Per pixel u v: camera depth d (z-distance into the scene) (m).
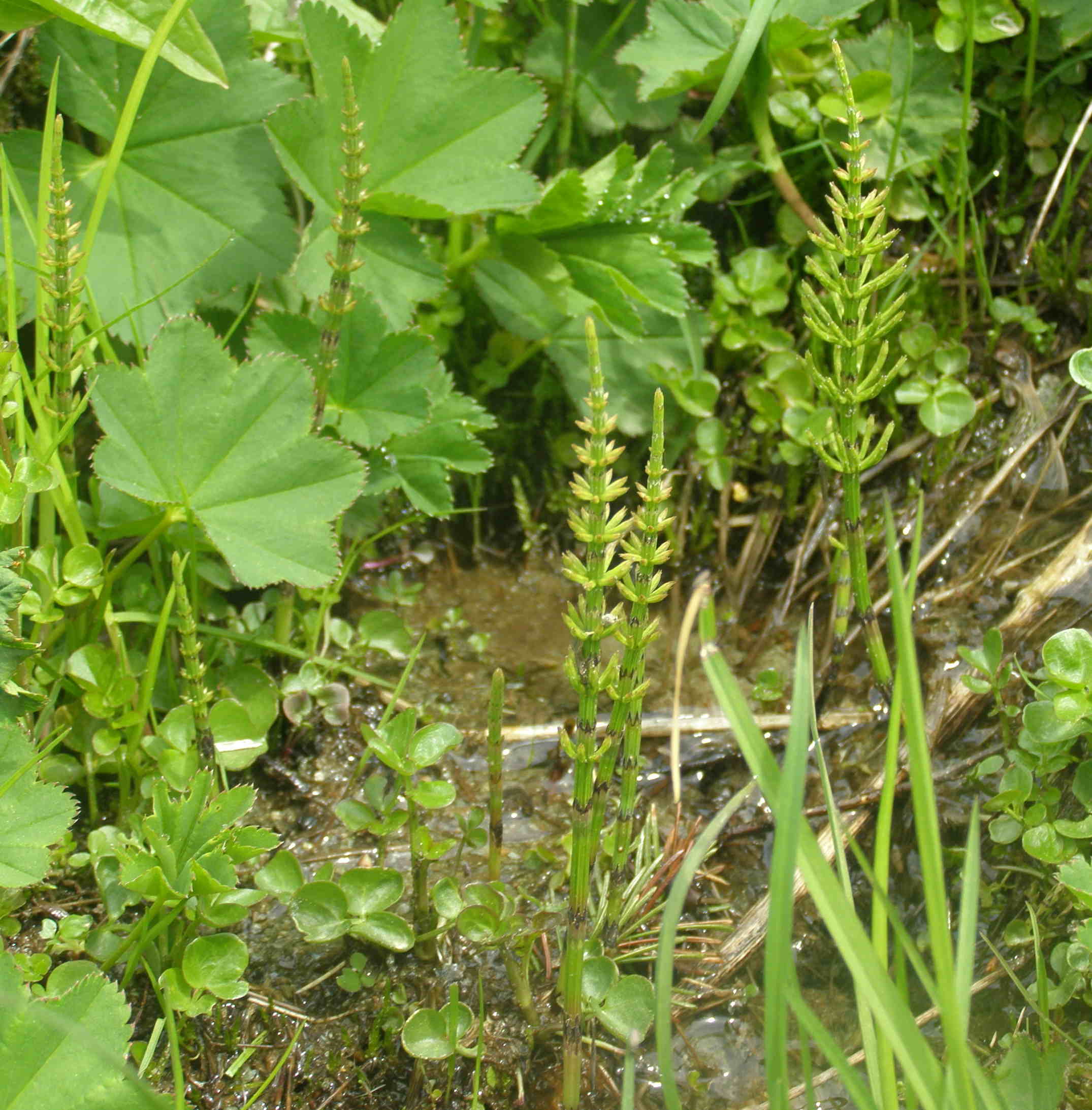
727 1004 1.78
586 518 1.29
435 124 2.21
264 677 2.07
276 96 2.21
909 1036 1.09
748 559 2.60
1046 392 2.57
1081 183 2.66
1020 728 2.04
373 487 2.28
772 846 2.04
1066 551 2.26
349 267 1.87
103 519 2.09
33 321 2.16
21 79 2.29
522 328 2.63
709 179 2.67
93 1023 1.41
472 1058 1.68
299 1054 1.70
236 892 1.65
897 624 1.10
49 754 1.90
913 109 2.58
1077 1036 1.68
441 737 1.70
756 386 2.58
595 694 1.35
